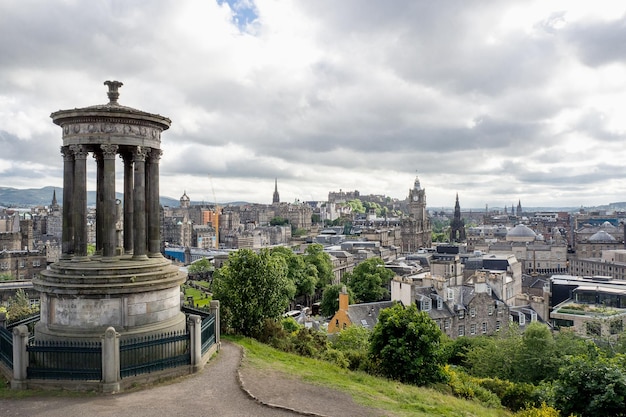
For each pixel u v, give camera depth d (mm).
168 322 31562
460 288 98812
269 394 26250
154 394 25484
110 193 31000
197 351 29391
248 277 45094
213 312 35000
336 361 41250
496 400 42281
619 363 34938
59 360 26391
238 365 31188
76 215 31281
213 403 24359
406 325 41938
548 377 56219
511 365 60875
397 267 142000
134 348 26750
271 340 43156
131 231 37156
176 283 32375
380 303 92688
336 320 89688
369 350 44312
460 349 71938
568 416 32125
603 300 104188
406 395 32031
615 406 30547
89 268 29969
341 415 23922
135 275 30188
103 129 30797
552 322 101375
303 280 125688
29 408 23422
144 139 32125
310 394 26984
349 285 130625
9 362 27547
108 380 25641
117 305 29609
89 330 29078
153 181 33812
